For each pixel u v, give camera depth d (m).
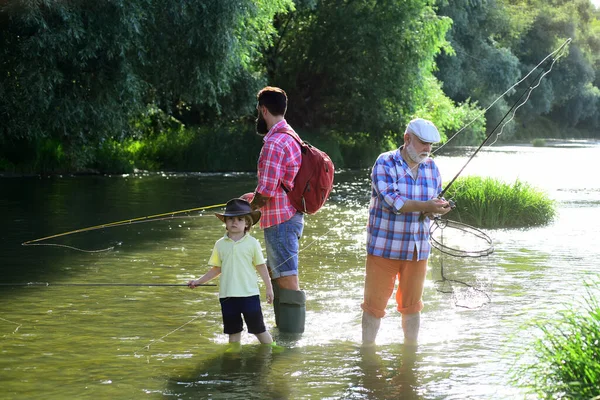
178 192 16.94
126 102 20.39
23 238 10.12
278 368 4.85
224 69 21.22
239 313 5.38
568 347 4.11
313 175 5.70
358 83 29.30
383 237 5.34
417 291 5.42
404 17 28.52
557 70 62.50
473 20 51.38
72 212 12.84
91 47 18.16
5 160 21.22
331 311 6.42
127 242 9.98
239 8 20.45
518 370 4.67
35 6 17.31
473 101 51.84
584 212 13.95
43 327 5.81
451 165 25.55
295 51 30.30
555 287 7.19
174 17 19.61
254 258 5.40
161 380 4.59
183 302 6.70
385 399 4.27
